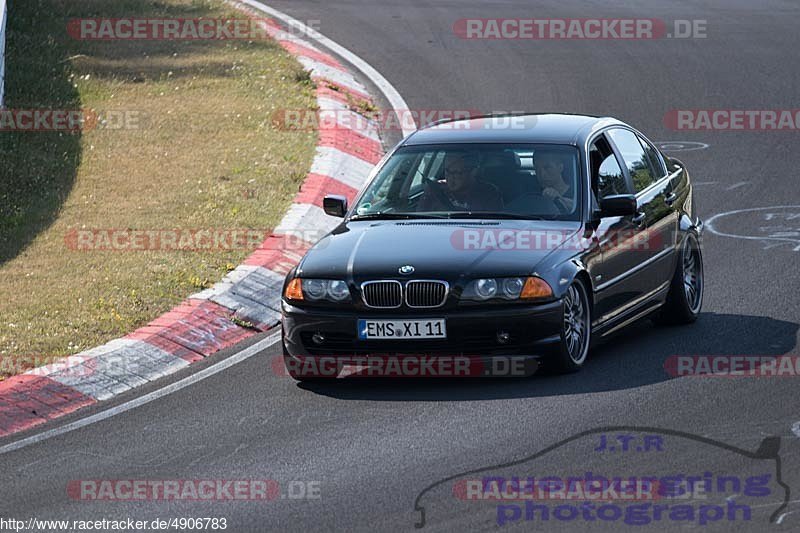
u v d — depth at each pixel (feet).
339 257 105.29
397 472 82.89
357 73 277.64
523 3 368.68
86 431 98.22
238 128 217.77
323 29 322.34
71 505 80.89
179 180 185.68
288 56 276.62
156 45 281.13
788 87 262.88
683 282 124.47
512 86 266.98
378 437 91.04
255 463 87.10
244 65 264.52
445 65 285.64
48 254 150.10
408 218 111.24
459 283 100.83
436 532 71.97
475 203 111.45
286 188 183.83
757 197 184.34
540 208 110.42
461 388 103.14
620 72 280.31
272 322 132.57
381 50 300.20
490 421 93.04
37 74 245.24
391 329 101.24
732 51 301.63
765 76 273.75
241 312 132.67
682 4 374.02
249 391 106.63
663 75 277.23
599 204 112.68
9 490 84.99
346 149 210.18
